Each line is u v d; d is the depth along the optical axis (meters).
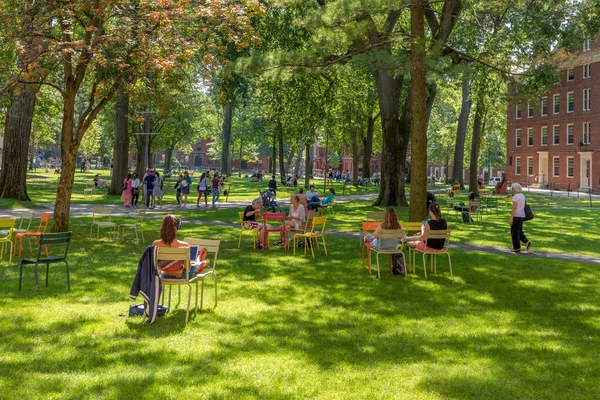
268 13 23.09
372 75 29.22
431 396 4.90
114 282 9.44
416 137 12.30
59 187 14.19
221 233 16.67
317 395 4.89
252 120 61.62
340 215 23.81
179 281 7.21
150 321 7.08
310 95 30.20
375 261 12.30
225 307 8.02
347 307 8.16
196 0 13.67
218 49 14.05
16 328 6.68
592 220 23.64
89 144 71.81
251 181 61.41
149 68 13.68
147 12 12.98
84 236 15.17
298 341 6.45
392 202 27.55
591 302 8.62
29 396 4.75
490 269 11.40
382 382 5.21
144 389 4.96
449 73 15.05
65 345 6.12
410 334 6.81
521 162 60.28
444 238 10.63
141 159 45.22
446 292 9.27
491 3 18.31
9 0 13.09
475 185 40.22
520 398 4.89
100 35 12.63
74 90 13.72
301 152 87.25
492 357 5.98
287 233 13.76
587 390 5.07
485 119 49.03
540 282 10.12
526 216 14.16
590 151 50.09
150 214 22.62
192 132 62.56
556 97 54.62
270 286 9.52
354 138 52.50
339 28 12.19
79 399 4.72
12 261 11.17
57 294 8.49
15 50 14.49
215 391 4.93
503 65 15.83
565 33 23.19
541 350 6.23
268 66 13.22
